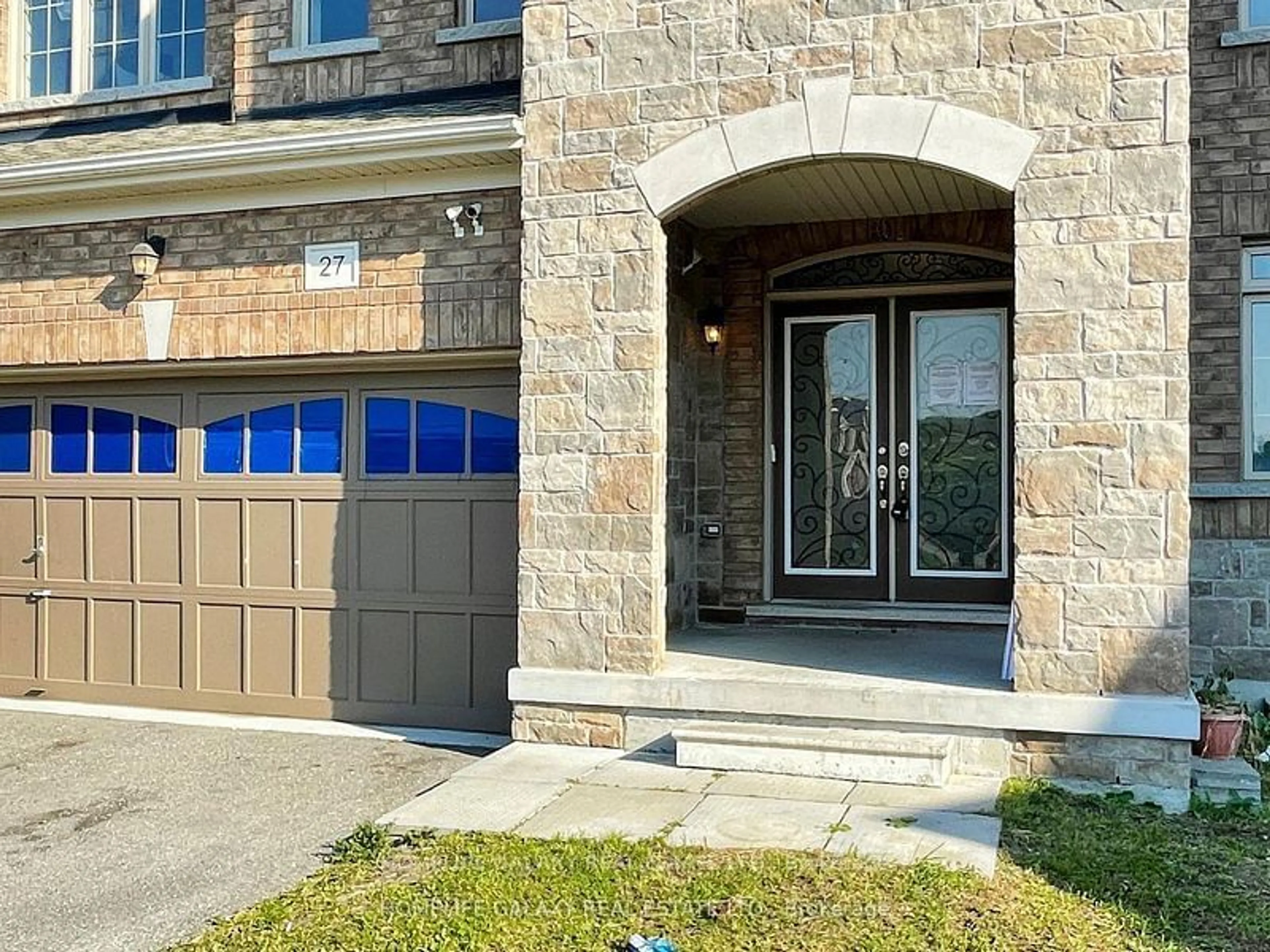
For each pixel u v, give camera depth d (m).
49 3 10.58
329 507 8.48
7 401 9.30
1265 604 7.82
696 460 9.44
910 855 5.07
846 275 9.30
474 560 8.16
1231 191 7.90
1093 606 6.15
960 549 9.12
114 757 7.49
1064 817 5.61
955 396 9.16
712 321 9.36
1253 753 6.92
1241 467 7.91
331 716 8.45
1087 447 6.17
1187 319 6.07
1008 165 6.34
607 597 7.04
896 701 6.41
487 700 8.11
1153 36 6.13
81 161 8.23
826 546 9.38
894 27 6.55
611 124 7.09
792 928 4.35
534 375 7.20
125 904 4.96
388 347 7.97
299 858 5.52
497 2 8.92
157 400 8.93
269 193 8.19
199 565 8.78
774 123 6.75
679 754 6.54
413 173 7.86
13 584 9.23
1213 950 4.22
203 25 10.12
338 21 9.27
